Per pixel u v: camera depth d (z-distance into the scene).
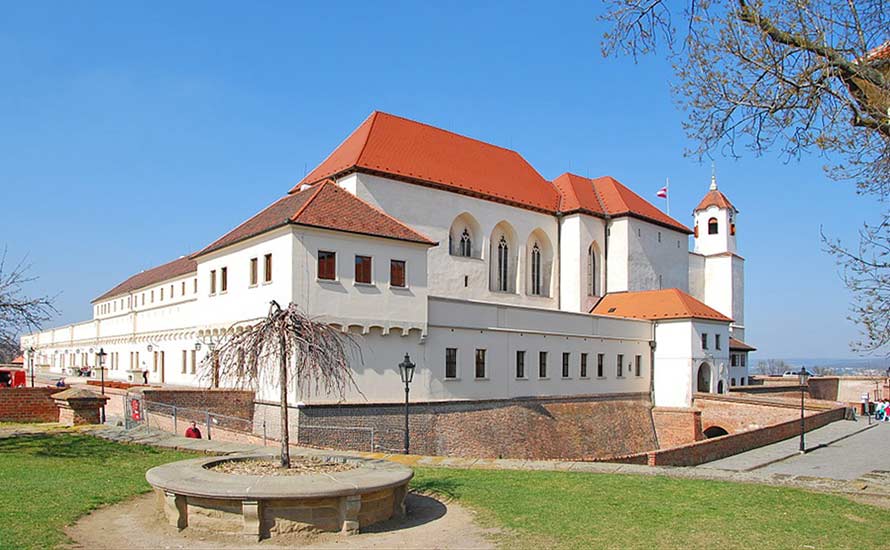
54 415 29.92
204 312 42.03
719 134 16.08
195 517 13.04
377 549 12.31
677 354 58.22
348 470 15.22
